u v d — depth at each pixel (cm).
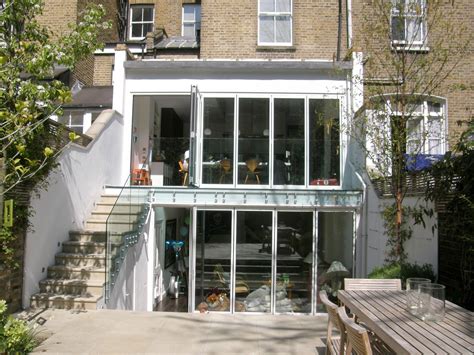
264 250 1150
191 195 1159
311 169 1217
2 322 565
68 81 1512
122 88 1252
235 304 1140
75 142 969
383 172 812
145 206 1135
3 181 566
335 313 438
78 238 936
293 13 1361
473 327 386
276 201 1140
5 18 675
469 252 626
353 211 1130
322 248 1138
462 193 637
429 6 804
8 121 571
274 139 1233
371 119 826
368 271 1052
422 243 779
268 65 1236
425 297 407
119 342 618
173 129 1559
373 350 450
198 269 1156
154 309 1213
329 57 1351
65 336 639
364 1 1116
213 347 609
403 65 781
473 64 1217
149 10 1897
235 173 1227
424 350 320
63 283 807
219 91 1255
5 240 670
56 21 1513
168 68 1259
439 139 932
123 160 1262
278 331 695
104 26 761
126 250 965
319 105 1237
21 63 681
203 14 1361
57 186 883
